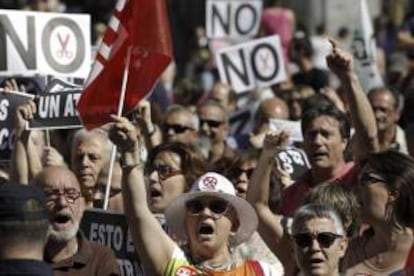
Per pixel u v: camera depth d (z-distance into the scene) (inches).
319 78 960.3
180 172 566.9
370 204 481.4
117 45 521.7
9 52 608.7
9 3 1320.1
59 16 617.9
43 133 622.5
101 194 601.0
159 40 521.0
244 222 489.4
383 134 718.5
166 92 928.9
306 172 588.7
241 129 874.8
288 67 1085.8
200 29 1310.3
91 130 557.3
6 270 389.7
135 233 474.9
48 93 568.7
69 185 487.2
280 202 584.4
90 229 540.7
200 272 479.2
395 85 1019.3
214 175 488.4
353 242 489.4
